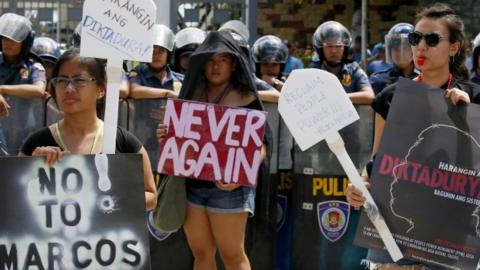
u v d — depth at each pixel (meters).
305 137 6.58
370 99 10.98
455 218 6.48
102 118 7.27
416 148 6.53
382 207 6.57
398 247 6.52
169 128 8.03
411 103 6.55
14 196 6.08
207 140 8.01
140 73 10.80
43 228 6.10
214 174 8.00
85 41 6.49
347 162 6.56
